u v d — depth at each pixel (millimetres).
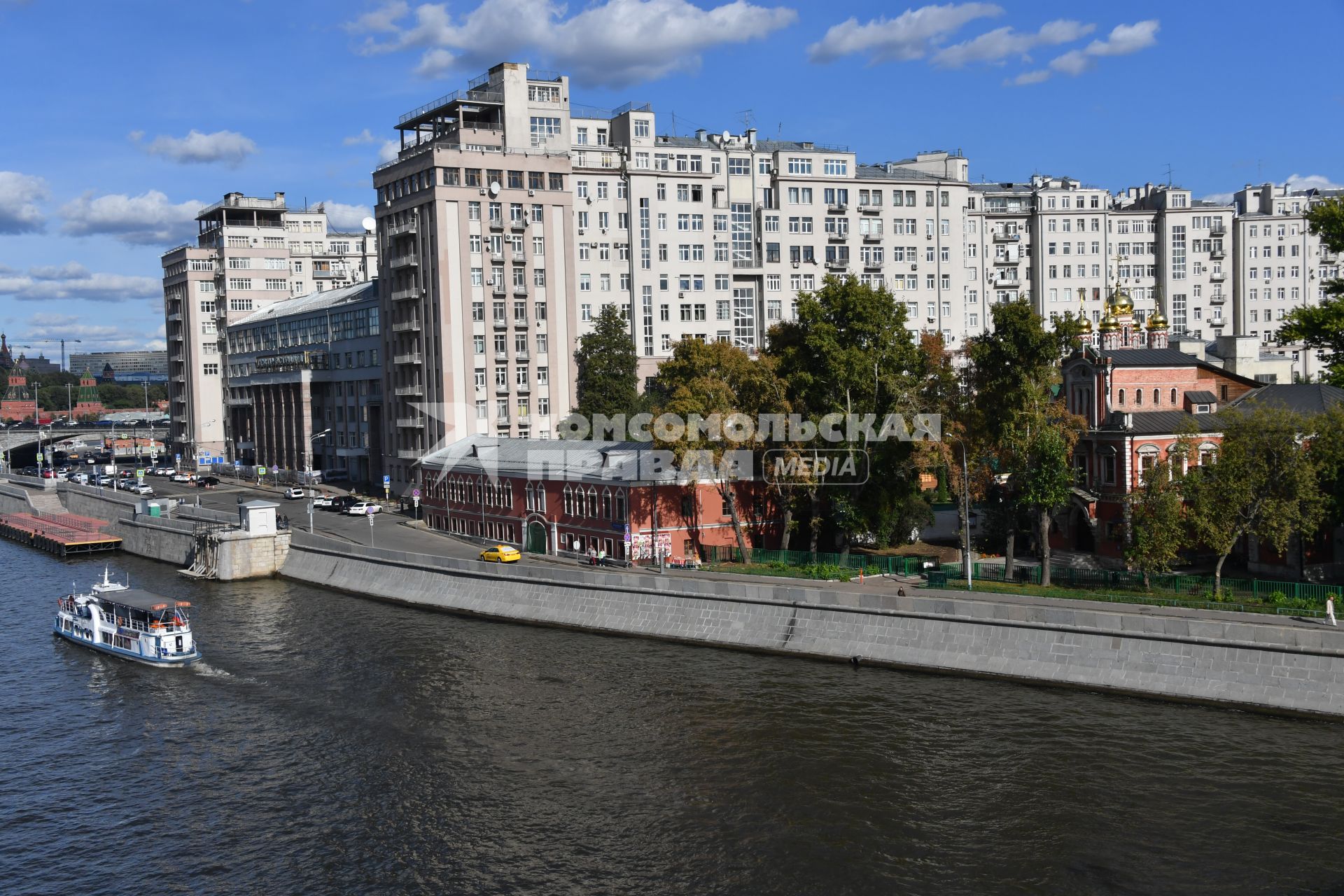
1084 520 83125
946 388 83500
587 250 139125
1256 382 85438
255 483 171875
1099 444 80812
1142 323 114688
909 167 169875
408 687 64062
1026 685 58688
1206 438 79062
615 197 140375
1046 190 169750
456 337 127062
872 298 81438
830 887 39844
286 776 52125
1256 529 65688
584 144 145750
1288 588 63156
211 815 48312
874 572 77562
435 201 125438
